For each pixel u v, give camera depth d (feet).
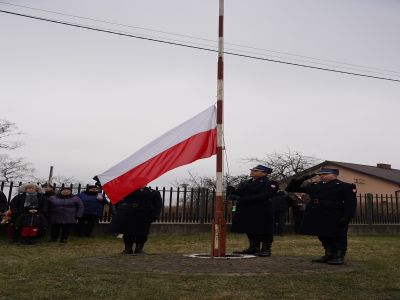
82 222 42.96
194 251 32.27
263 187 25.64
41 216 35.99
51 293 15.20
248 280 17.63
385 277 18.99
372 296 15.46
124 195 25.52
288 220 54.08
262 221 25.75
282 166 121.60
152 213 27.86
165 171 25.66
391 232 59.62
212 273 19.01
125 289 15.89
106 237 42.88
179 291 15.71
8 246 33.22
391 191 113.09
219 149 25.66
